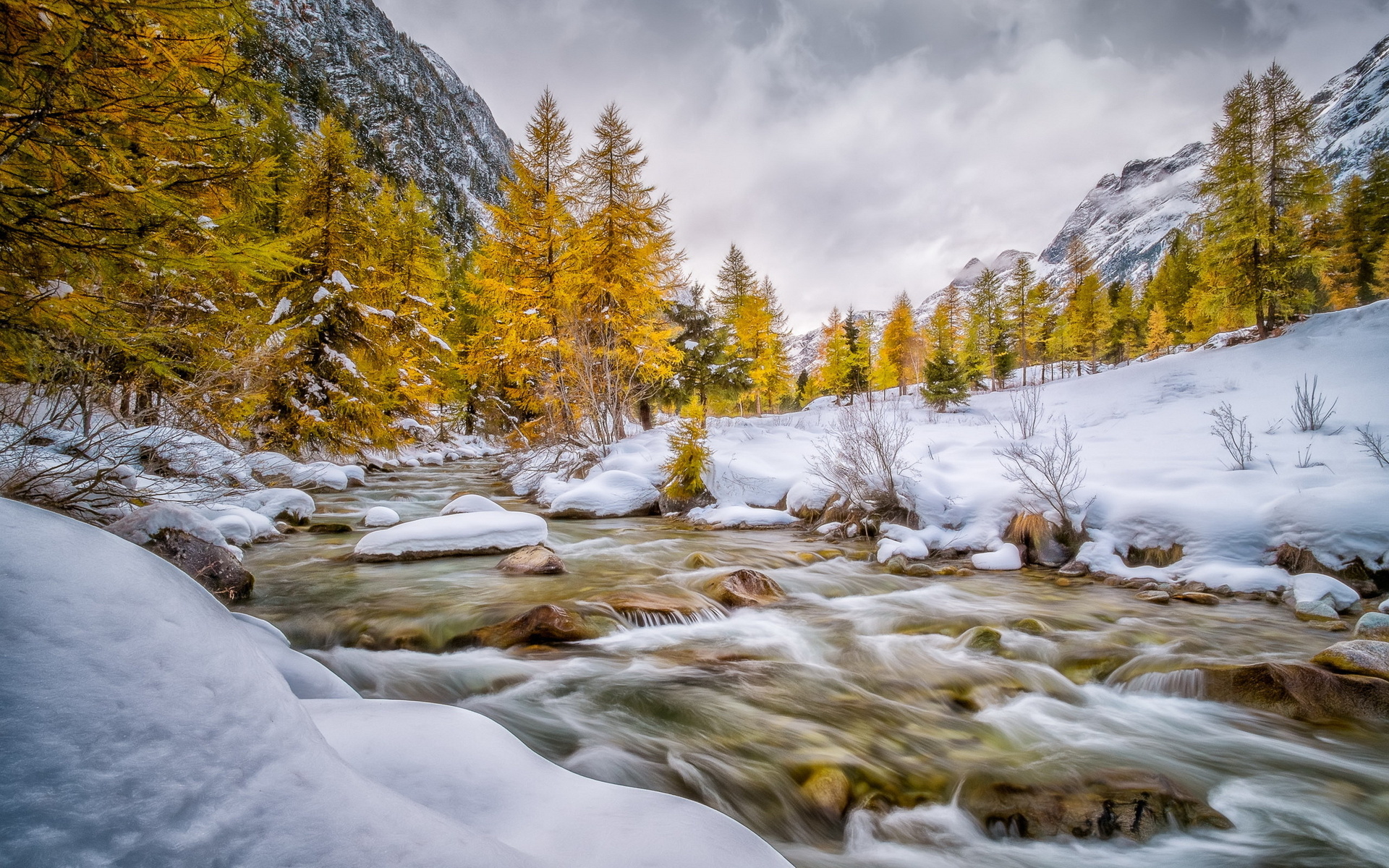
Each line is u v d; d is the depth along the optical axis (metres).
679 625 5.73
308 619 5.33
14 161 3.47
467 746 1.99
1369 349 19.06
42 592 1.35
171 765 1.16
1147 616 6.02
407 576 6.85
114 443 5.85
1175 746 3.63
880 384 50.38
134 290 6.34
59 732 1.12
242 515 8.54
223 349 6.89
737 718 3.87
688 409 13.45
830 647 5.26
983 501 9.63
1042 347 48.72
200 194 4.70
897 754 3.49
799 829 2.90
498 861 1.26
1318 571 6.48
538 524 8.76
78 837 0.99
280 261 4.12
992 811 2.93
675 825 1.72
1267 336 24.83
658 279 18.84
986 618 5.95
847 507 10.83
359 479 15.88
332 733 1.95
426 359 19.92
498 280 17.72
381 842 1.19
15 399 5.29
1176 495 8.30
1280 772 3.36
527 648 4.93
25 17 3.17
